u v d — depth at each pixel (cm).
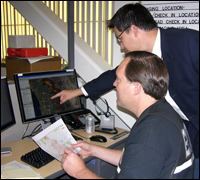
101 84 182
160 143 85
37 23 231
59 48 220
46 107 174
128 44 154
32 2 237
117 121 208
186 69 141
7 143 167
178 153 88
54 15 235
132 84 102
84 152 140
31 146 162
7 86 156
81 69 212
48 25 223
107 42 248
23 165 134
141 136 87
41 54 227
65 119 197
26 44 229
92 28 261
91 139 171
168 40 147
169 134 88
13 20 360
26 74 164
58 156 137
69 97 181
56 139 139
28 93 165
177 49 143
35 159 139
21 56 217
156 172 82
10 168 128
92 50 220
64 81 187
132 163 83
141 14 145
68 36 207
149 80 97
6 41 378
